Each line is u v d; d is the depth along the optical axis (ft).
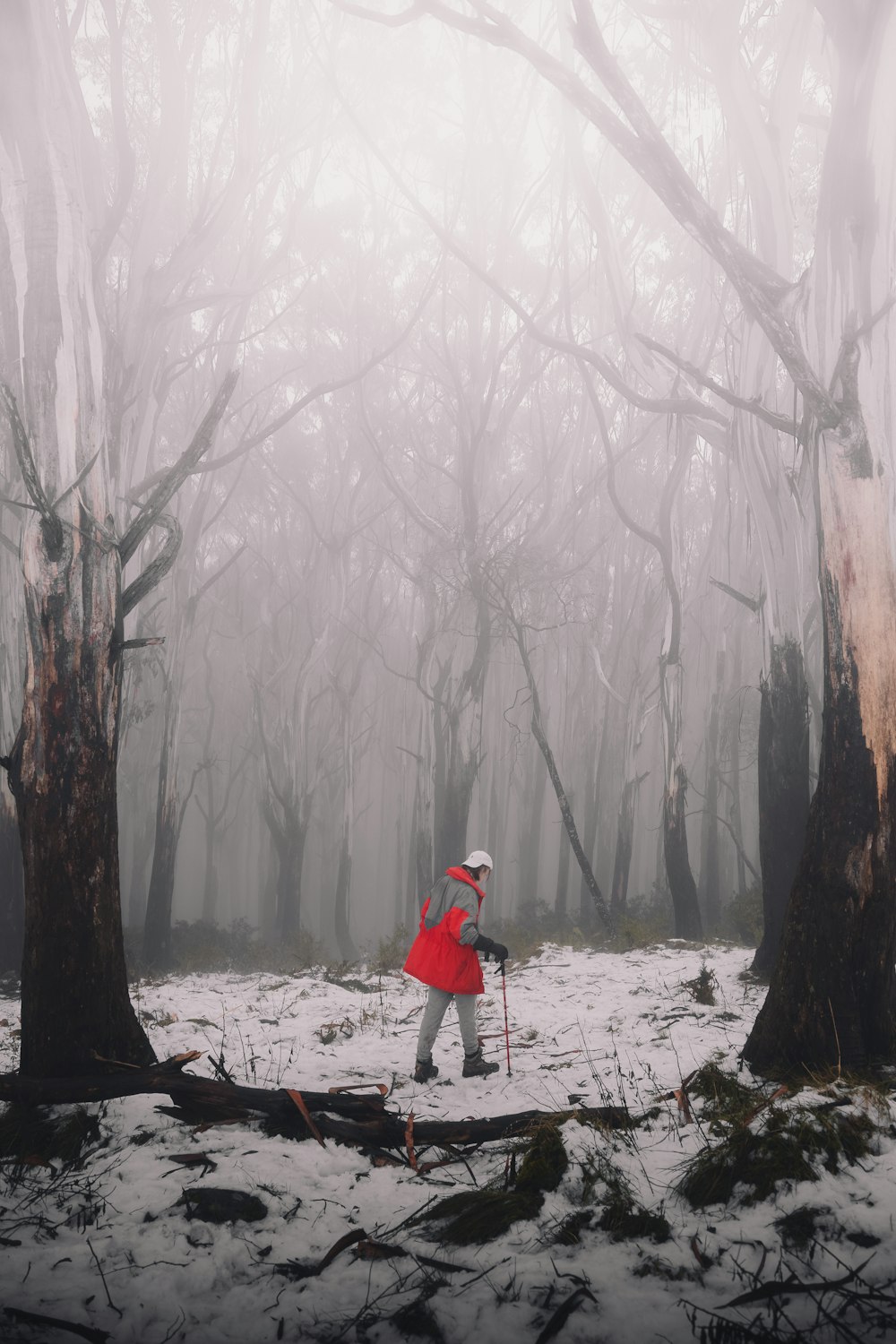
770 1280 10.74
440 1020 19.65
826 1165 13.04
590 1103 17.03
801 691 39.42
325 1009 27.89
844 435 21.11
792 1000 18.71
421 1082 19.42
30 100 21.29
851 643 19.97
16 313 20.83
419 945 20.01
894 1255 10.97
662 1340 9.67
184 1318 10.33
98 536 19.70
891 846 18.85
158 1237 12.01
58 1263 11.48
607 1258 11.41
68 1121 15.89
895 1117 14.56
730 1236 11.70
